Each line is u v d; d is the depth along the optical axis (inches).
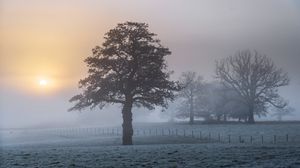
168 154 1279.5
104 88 2342.5
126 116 2406.5
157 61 2388.0
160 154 1286.9
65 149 1750.7
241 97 4439.0
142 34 2385.6
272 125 3897.6
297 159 1042.1
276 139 2427.4
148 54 2375.7
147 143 2527.1
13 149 1967.3
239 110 4608.8
